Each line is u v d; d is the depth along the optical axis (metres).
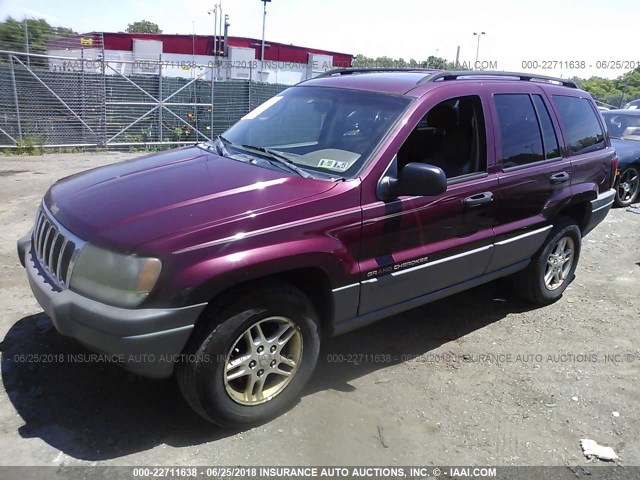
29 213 7.28
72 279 2.97
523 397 3.75
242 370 3.12
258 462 2.97
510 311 5.14
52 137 14.55
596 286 5.94
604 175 5.59
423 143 3.89
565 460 3.16
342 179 3.47
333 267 3.31
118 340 2.76
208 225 2.91
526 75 4.92
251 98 18.06
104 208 3.13
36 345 3.89
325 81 4.58
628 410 3.67
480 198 4.13
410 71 4.62
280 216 3.11
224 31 27.08
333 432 3.26
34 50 17.33
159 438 3.10
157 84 16.02
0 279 4.96
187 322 2.84
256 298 3.04
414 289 3.88
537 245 4.88
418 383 3.83
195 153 4.09
